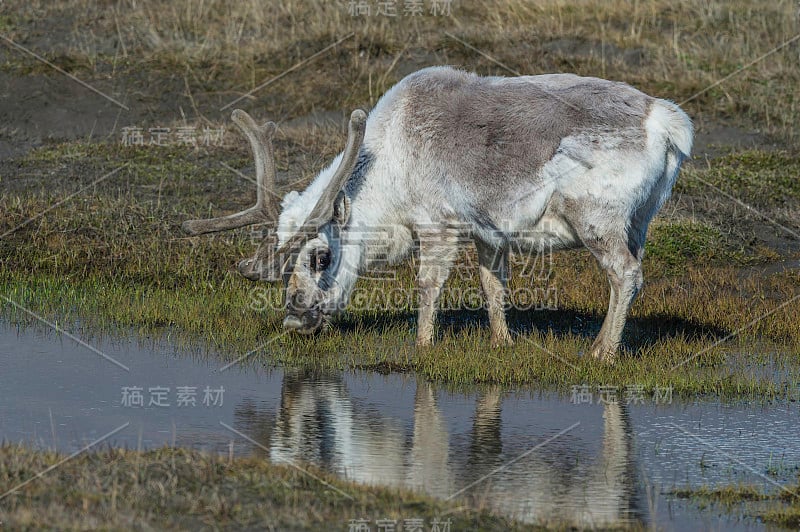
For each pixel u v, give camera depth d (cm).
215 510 2141
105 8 6850
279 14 6775
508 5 6800
